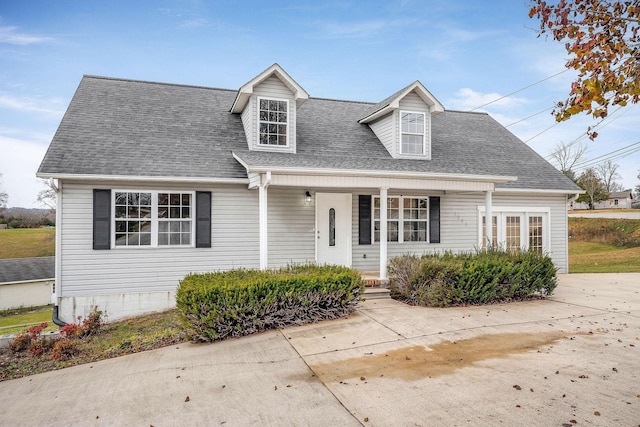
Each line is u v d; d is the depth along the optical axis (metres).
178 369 5.43
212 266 10.36
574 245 28.28
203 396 4.50
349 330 6.84
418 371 4.96
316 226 11.47
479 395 4.21
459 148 13.95
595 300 9.33
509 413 3.79
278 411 4.04
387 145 12.52
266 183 8.91
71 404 4.52
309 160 10.43
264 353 5.89
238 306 6.80
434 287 8.54
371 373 4.95
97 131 10.36
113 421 4.00
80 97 11.55
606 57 3.48
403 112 12.30
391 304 8.81
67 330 7.86
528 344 5.96
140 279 9.76
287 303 7.29
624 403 3.94
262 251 9.07
